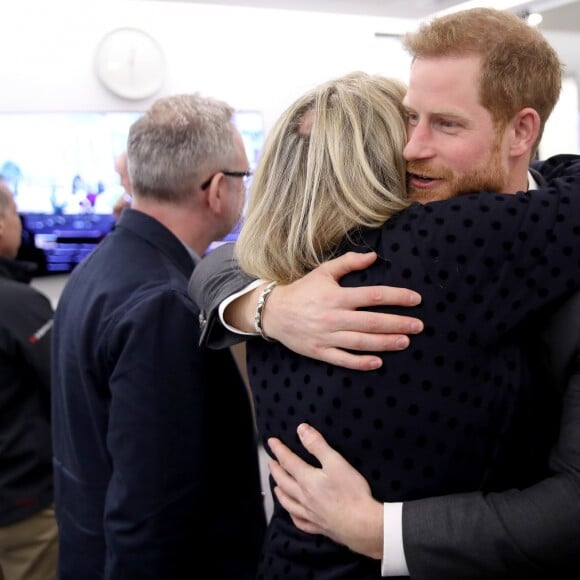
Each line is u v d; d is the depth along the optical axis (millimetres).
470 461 737
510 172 842
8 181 3764
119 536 1107
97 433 1228
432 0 2531
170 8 3725
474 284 739
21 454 1912
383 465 748
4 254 2111
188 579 1166
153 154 1273
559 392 765
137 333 1109
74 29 3727
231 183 1332
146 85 3793
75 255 3924
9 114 3711
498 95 774
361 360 750
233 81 3947
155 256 1238
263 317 867
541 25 2326
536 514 686
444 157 806
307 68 3969
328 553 794
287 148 883
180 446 1124
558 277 735
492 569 689
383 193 822
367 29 3768
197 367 1147
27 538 1965
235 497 1274
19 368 1903
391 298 751
